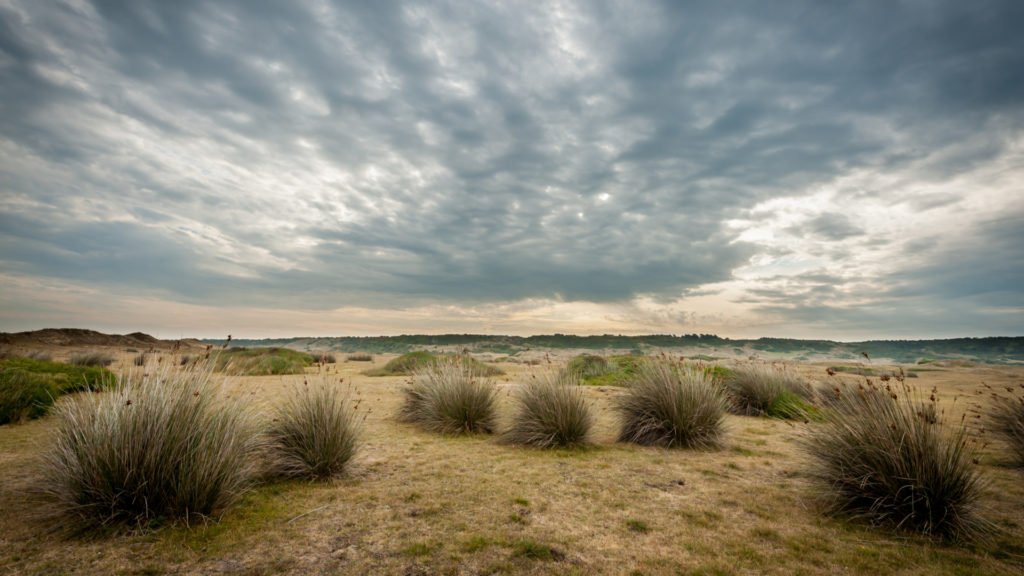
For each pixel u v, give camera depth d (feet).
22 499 12.46
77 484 11.16
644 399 22.89
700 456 19.61
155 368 14.01
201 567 9.25
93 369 28.84
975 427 22.25
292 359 69.15
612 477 16.39
